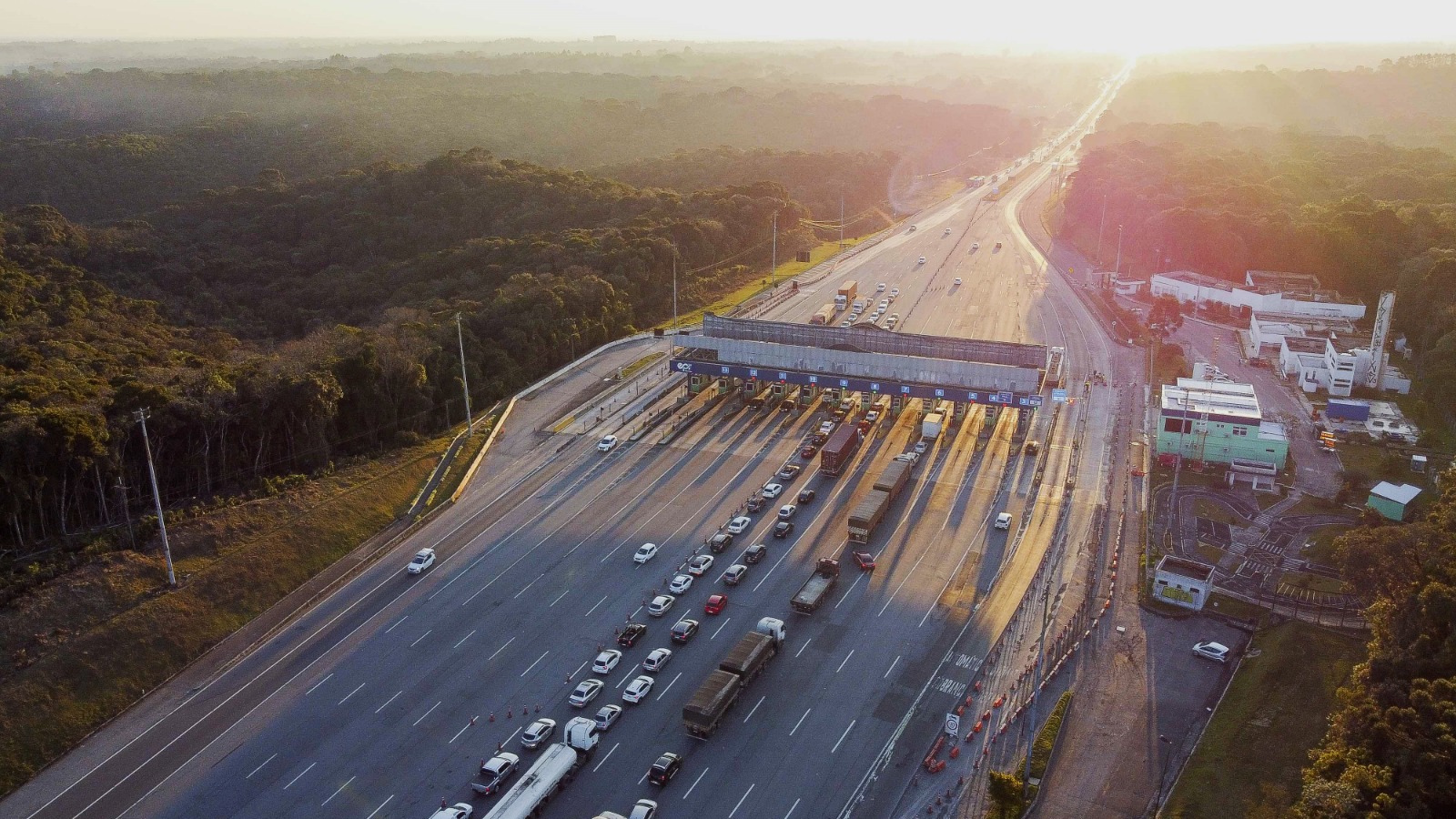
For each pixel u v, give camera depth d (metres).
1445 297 178.50
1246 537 116.38
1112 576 106.88
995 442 142.50
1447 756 62.09
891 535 115.62
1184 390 145.88
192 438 121.75
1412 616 79.06
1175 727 83.12
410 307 195.25
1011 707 85.31
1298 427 149.88
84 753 81.88
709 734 80.94
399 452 137.75
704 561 107.50
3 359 136.00
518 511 123.88
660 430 148.75
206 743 82.62
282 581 106.75
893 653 93.00
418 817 73.81
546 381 170.25
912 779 76.81
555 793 74.88
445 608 102.44
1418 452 139.25
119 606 96.62
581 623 99.00
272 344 197.88
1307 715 82.88
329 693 88.81
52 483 106.12
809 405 158.25
